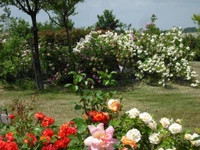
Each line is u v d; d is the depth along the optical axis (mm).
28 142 3557
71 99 10172
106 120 3367
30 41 12461
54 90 12055
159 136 3613
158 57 13070
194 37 20953
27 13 12164
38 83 12469
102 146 2619
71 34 21375
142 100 9906
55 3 12562
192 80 12648
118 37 13609
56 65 13344
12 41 13148
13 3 11961
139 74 12781
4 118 5008
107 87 12352
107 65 12859
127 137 3195
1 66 13461
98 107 3615
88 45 13133
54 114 8266
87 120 3400
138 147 3504
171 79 12789
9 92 11961
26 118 4137
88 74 12898
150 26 14938
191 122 7359
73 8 14406
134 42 13414
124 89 11969
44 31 21359
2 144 3264
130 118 3607
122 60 13000
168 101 9766
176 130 3672
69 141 3439
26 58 13703
